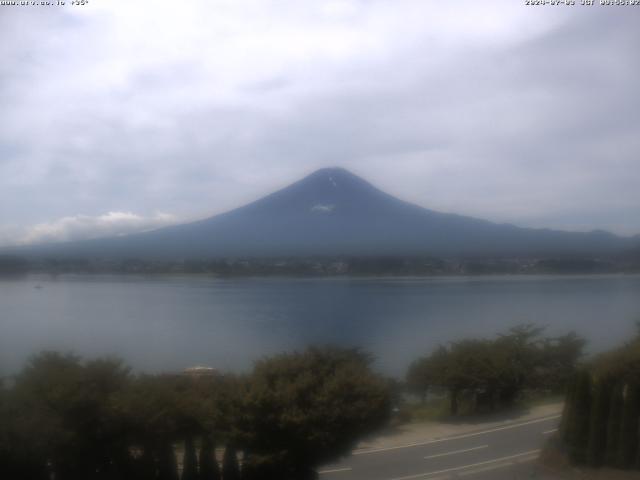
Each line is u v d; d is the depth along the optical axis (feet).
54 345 93.97
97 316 158.81
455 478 40.88
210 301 204.23
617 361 45.44
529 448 47.65
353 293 236.43
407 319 149.28
